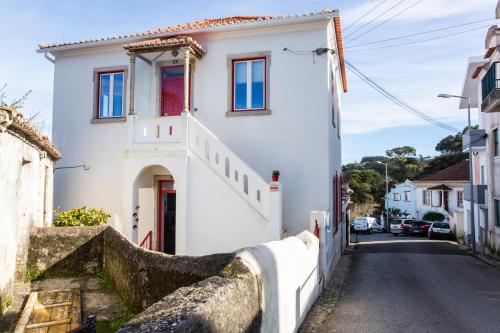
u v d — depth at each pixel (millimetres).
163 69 13852
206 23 14406
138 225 13453
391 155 79312
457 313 8414
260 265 4781
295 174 12328
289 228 12203
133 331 2613
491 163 20141
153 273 7262
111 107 14203
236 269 4375
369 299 9586
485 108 16828
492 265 15961
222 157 11391
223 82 13086
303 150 12328
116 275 8875
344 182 23516
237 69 13125
